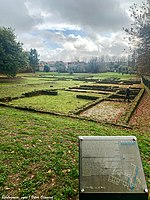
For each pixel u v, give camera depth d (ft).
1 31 124.57
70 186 12.51
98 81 133.49
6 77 147.02
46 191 11.98
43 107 45.62
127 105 49.39
